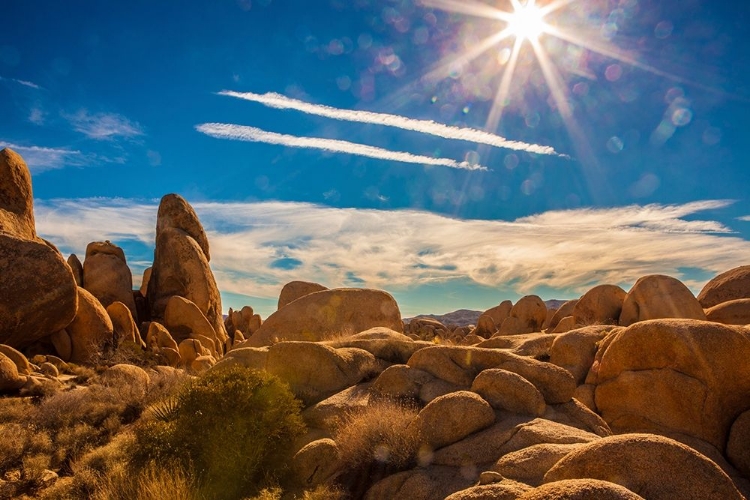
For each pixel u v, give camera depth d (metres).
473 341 27.22
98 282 35.00
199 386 9.77
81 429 14.23
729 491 4.93
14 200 30.97
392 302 24.89
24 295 24.03
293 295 31.16
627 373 10.08
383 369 12.80
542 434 7.09
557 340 12.83
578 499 4.01
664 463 5.05
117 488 8.70
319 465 8.10
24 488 11.15
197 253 39.81
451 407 7.86
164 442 9.29
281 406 9.50
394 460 7.62
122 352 25.73
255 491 8.04
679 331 9.37
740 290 19.53
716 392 8.91
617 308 21.91
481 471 6.75
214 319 40.09
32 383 18.66
